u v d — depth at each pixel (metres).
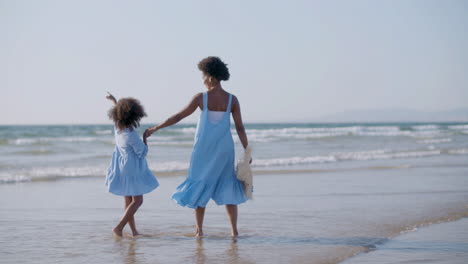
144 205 6.45
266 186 8.45
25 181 9.48
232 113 4.41
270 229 4.74
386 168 12.12
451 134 37.19
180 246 4.03
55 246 4.05
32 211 5.96
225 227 4.90
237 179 4.37
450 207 5.85
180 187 4.32
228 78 4.39
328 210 5.86
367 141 27.83
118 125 4.37
